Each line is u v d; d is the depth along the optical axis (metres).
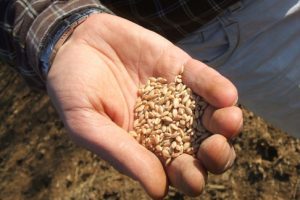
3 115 0.88
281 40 0.51
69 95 0.44
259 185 0.71
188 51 0.56
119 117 0.46
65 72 0.45
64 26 0.47
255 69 0.54
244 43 0.52
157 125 0.46
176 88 0.46
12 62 0.50
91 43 0.47
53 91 0.45
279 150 0.72
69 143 0.81
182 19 0.51
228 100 0.42
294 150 0.72
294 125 0.59
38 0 0.47
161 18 0.52
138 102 0.47
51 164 0.80
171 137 0.45
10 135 0.86
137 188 0.75
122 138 0.42
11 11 0.48
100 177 0.77
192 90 0.45
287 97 0.55
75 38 0.47
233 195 0.71
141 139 0.46
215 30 0.53
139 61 0.48
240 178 0.71
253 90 0.56
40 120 0.85
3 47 0.49
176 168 0.42
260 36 0.51
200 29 0.53
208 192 0.71
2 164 0.83
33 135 0.84
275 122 0.60
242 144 0.73
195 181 0.41
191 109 0.45
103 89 0.45
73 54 0.46
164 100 0.46
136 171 0.41
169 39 0.55
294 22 0.50
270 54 0.52
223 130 0.42
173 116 0.45
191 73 0.46
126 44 0.48
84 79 0.45
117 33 0.48
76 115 0.44
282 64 0.52
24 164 0.82
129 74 0.48
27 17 0.47
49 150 0.82
